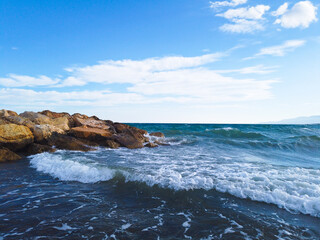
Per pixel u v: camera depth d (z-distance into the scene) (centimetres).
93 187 732
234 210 538
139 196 644
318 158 1320
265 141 2020
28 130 1402
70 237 419
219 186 676
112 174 815
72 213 529
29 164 1104
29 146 1397
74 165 924
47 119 1739
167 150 1581
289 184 673
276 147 1769
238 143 1931
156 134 2327
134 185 731
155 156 1294
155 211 541
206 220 490
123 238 416
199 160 1155
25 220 489
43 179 831
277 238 419
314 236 427
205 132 2855
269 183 681
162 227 460
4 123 1341
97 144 1619
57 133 1545
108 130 1900
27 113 1773
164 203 589
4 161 1169
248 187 655
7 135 1270
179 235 428
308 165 1066
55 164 999
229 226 462
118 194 664
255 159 1209
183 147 1766
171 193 650
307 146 1788
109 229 451
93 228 455
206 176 793
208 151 1538
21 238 413
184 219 496
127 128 1998
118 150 1540
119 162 1067
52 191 694
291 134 2994
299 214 517
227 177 775
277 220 489
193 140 2145
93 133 1652
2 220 489
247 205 565
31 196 647
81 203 593
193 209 548
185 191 655
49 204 585
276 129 3738
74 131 1641
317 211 518
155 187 696
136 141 1766
